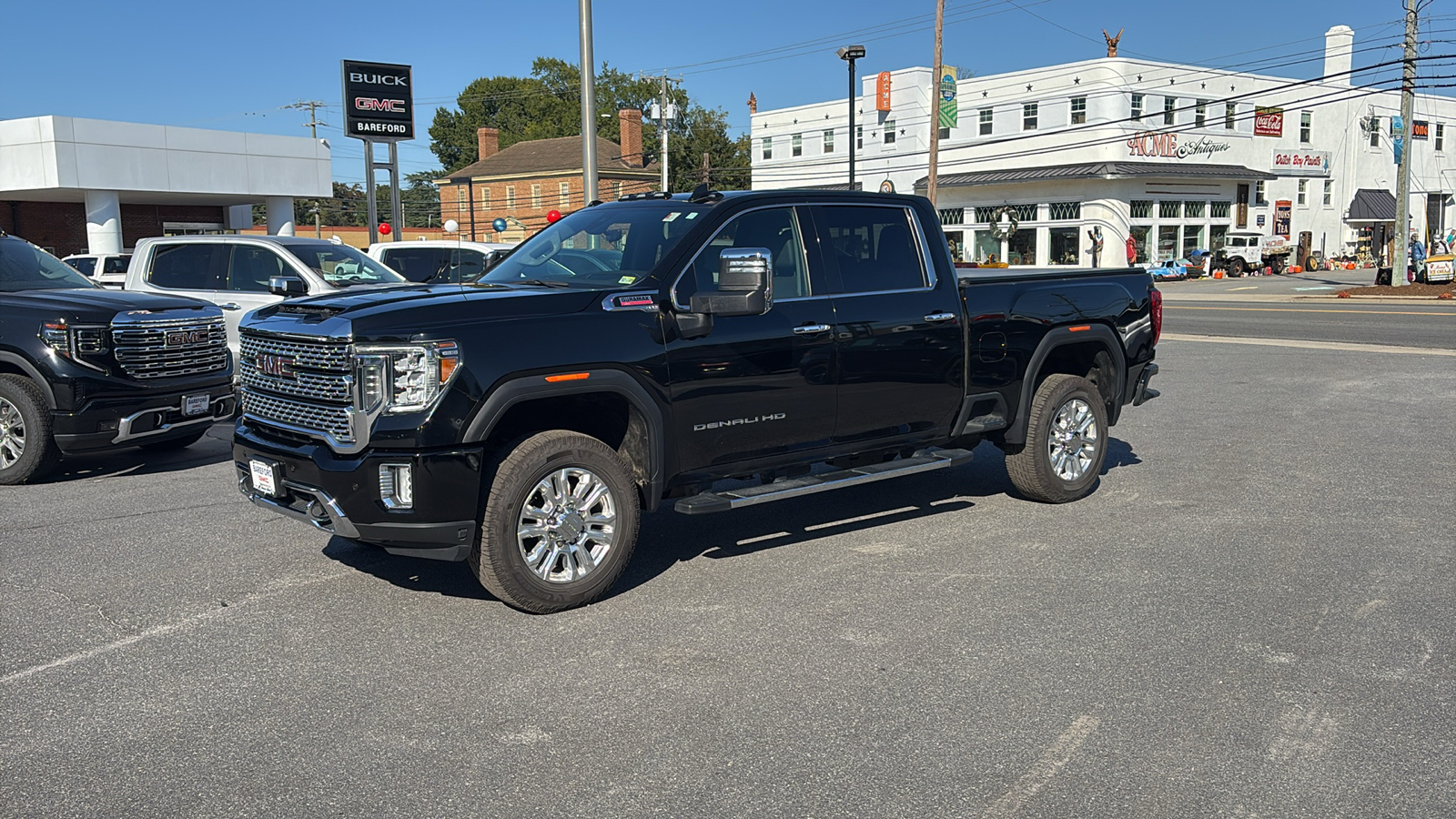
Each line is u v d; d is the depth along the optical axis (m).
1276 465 8.20
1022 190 49.00
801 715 3.87
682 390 5.21
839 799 3.29
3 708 4.01
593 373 4.93
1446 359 14.91
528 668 4.34
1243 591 5.22
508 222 72.25
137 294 8.62
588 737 3.72
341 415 4.71
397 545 4.74
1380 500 7.04
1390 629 4.69
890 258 6.15
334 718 3.89
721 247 5.49
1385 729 3.73
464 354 4.62
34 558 5.98
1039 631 4.70
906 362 6.05
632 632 4.74
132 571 5.73
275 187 31.05
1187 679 4.16
